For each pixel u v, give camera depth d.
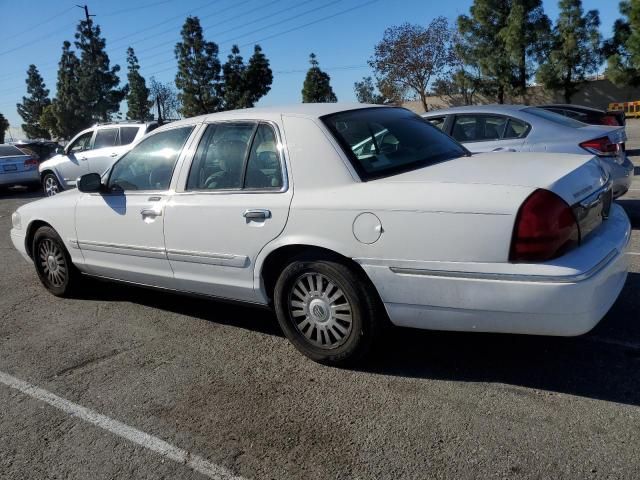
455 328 3.30
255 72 47.62
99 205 4.90
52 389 3.77
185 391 3.63
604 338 3.93
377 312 3.56
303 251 3.73
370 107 4.27
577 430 2.91
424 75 44.34
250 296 4.07
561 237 2.98
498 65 38.91
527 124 7.14
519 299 3.00
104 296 5.70
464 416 3.12
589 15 37.03
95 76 47.34
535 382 3.43
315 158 3.70
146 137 4.77
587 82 39.16
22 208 5.84
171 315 5.04
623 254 3.37
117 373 3.95
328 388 3.55
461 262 3.11
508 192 3.05
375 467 2.76
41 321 5.10
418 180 3.39
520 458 2.73
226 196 4.03
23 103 65.38
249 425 3.20
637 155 14.70
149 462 2.92
